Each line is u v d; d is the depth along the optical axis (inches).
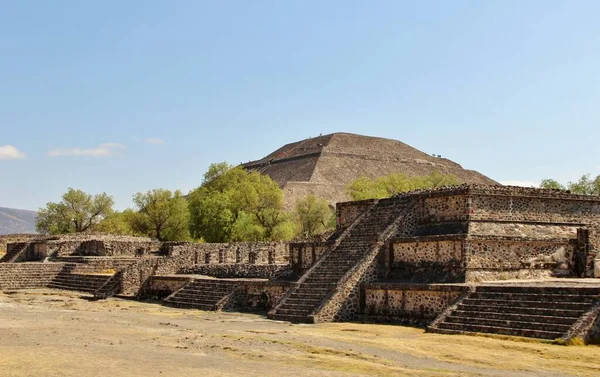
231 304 2114.9
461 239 1673.2
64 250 3543.3
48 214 5221.5
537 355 1127.0
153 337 1342.3
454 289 1529.3
